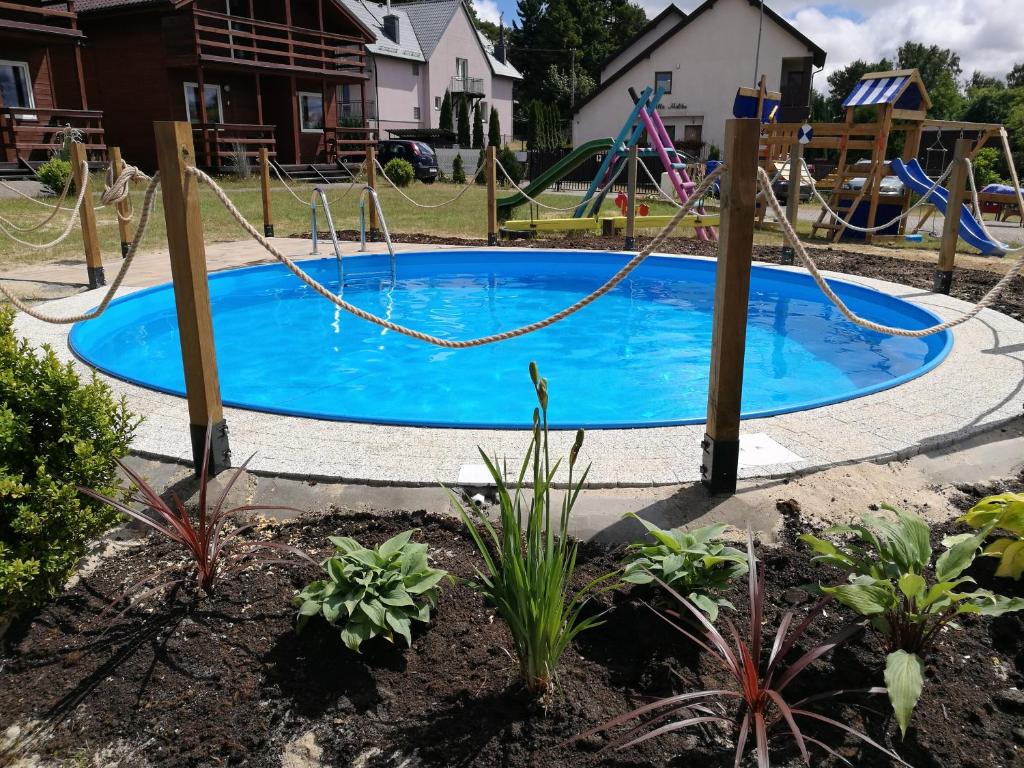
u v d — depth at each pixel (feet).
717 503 11.98
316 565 10.02
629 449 14.02
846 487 12.52
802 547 10.68
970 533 10.62
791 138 51.11
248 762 7.18
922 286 31.17
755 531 11.14
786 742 7.23
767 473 12.99
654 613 8.93
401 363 24.04
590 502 11.99
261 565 10.08
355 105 133.39
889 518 11.50
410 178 91.66
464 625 8.99
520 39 249.75
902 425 15.26
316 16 100.27
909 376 18.63
